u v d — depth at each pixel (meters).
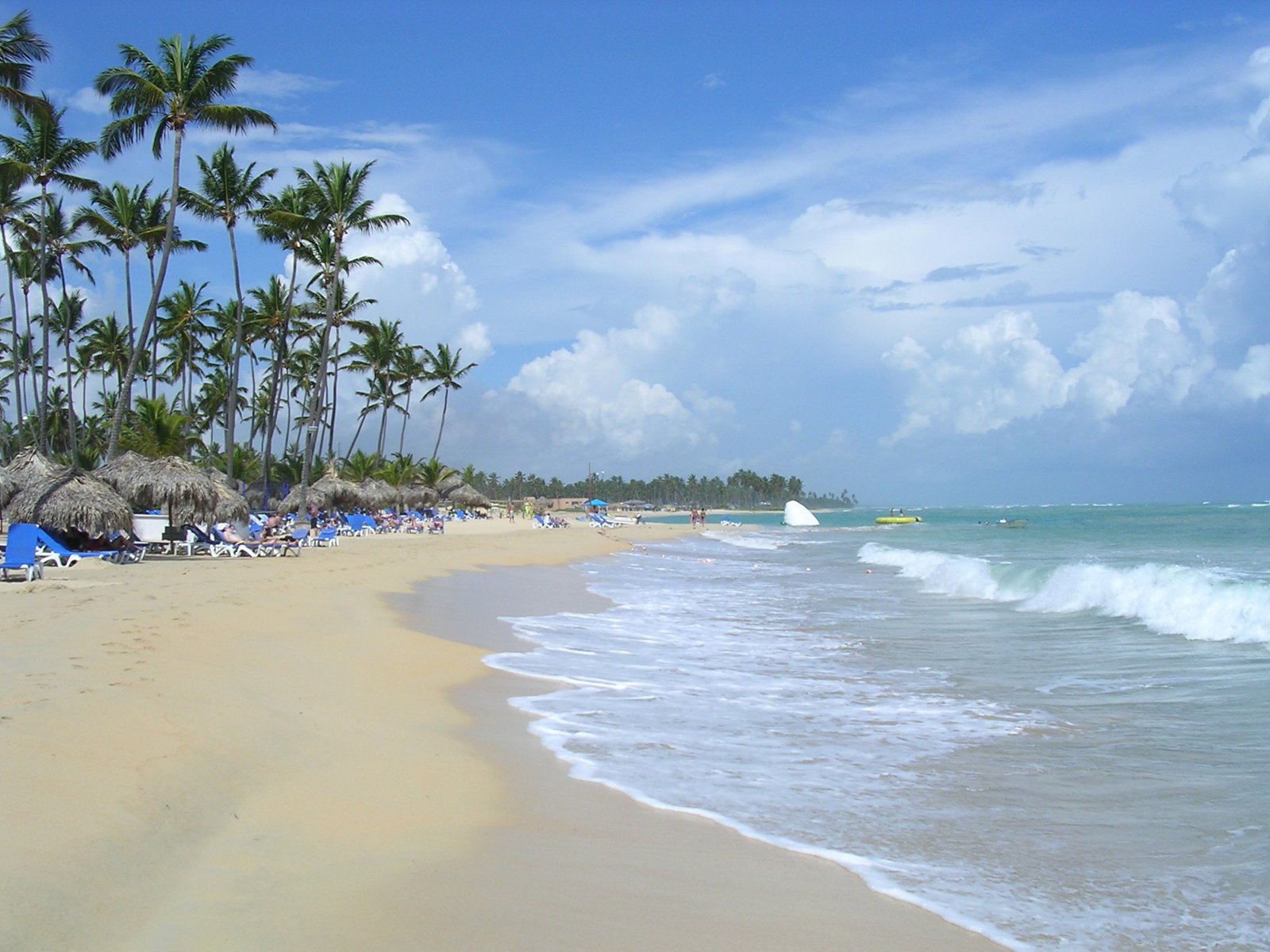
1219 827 5.41
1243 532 42.78
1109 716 8.38
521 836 5.16
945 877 4.72
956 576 21.75
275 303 44.25
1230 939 4.02
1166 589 14.59
